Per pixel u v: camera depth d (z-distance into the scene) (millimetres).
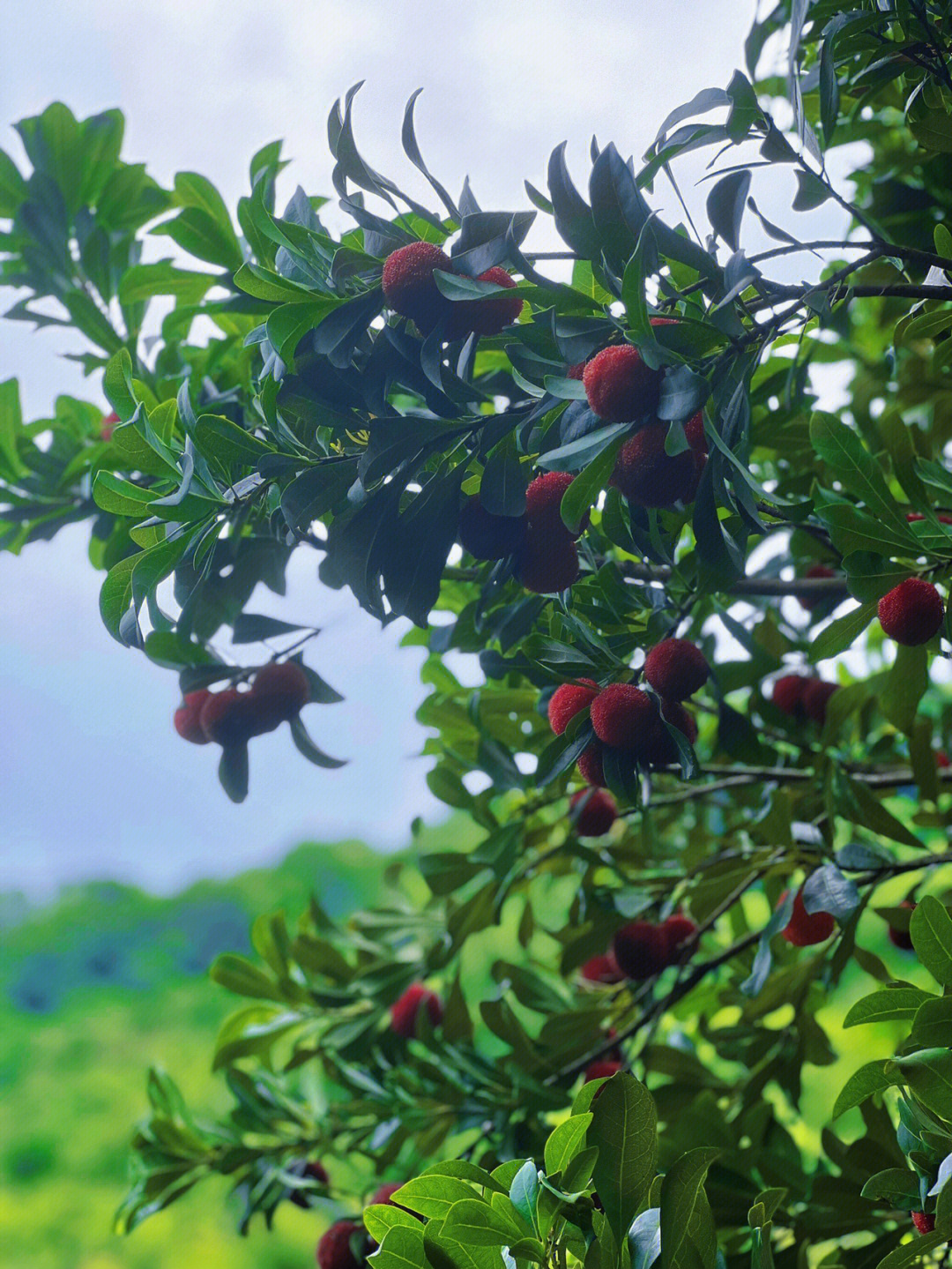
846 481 1406
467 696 2090
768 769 2049
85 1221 5988
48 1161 6461
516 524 1360
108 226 2234
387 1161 2119
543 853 2258
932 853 1785
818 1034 1936
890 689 1688
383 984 2248
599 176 1204
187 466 1341
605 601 1504
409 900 2537
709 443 1289
